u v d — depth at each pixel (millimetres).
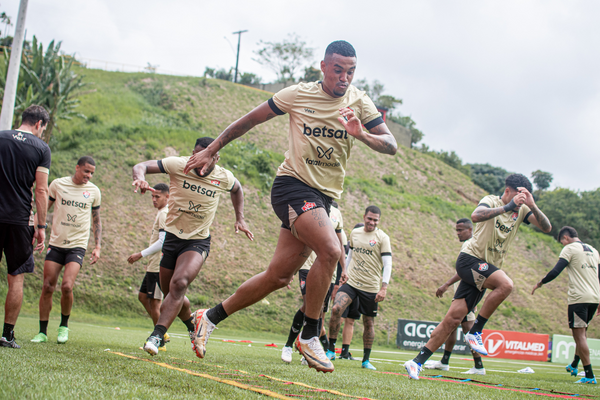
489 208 4500
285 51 56562
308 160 2824
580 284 6363
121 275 16438
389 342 16812
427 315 20062
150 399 1793
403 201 29562
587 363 6066
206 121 32625
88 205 5387
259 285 3020
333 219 5754
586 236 41594
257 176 24625
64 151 21453
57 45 21750
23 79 20453
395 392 2889
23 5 9805
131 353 4012
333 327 6219
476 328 4594
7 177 3820
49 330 7113
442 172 41344
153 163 4027
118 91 32312
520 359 14812
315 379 3307
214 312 3100
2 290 14531
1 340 3787
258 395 2203
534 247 30516
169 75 38062
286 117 36156
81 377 2188
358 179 30719
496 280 4473
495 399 2934
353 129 2602
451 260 25375
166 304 3768
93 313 14672
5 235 3848
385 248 6223
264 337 14656
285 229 3002
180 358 3984
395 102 60562
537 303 24672
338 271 7844
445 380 4477
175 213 4164
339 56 2709
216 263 18703
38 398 1626
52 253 5105
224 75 56875
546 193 48156
